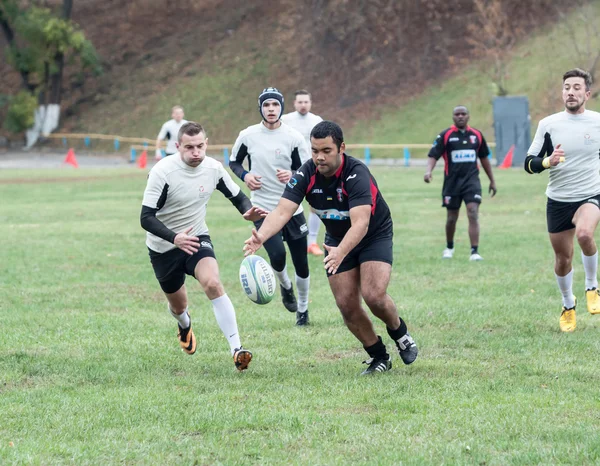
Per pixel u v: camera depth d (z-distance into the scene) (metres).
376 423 9.77
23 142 98.88
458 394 10.91
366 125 80.25
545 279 20.23
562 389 11.09
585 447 8.66
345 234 11.73
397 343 12.33
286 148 16.78
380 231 11.86
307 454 8.71
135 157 84.31
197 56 99.81
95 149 92.75
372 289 11.55
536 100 73.00
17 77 105.00
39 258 24.97
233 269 22.92
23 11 95.62
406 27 87.62
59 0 108.25
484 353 13.34
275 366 12.77
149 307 17.89
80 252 26.20
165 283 12.89
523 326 15.30
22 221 35.34
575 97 14.66
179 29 105.19
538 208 37.06
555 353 13.19
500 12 81.00
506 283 19.78
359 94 84.88
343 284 11.89
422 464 8.31
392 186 49.66
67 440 9.30
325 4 94.50
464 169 23.39
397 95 82.69
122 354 13.64
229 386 11.59
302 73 90.69
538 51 78.69
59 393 11.28
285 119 22.20
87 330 15.45
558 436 9.07
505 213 35.66
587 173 14.88
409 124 77.94
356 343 14.34
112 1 110.75
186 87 95.62
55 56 95.56
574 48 76.19
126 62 102.81
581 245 14.86
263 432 9.49
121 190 51.09
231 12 104.44
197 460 8.57
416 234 29.52
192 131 12.17
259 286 12.53
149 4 108.62
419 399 10.67
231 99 91.50
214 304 12.45
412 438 9.15
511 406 10.26
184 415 10.09
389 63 86.19
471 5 86.56
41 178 62.75
